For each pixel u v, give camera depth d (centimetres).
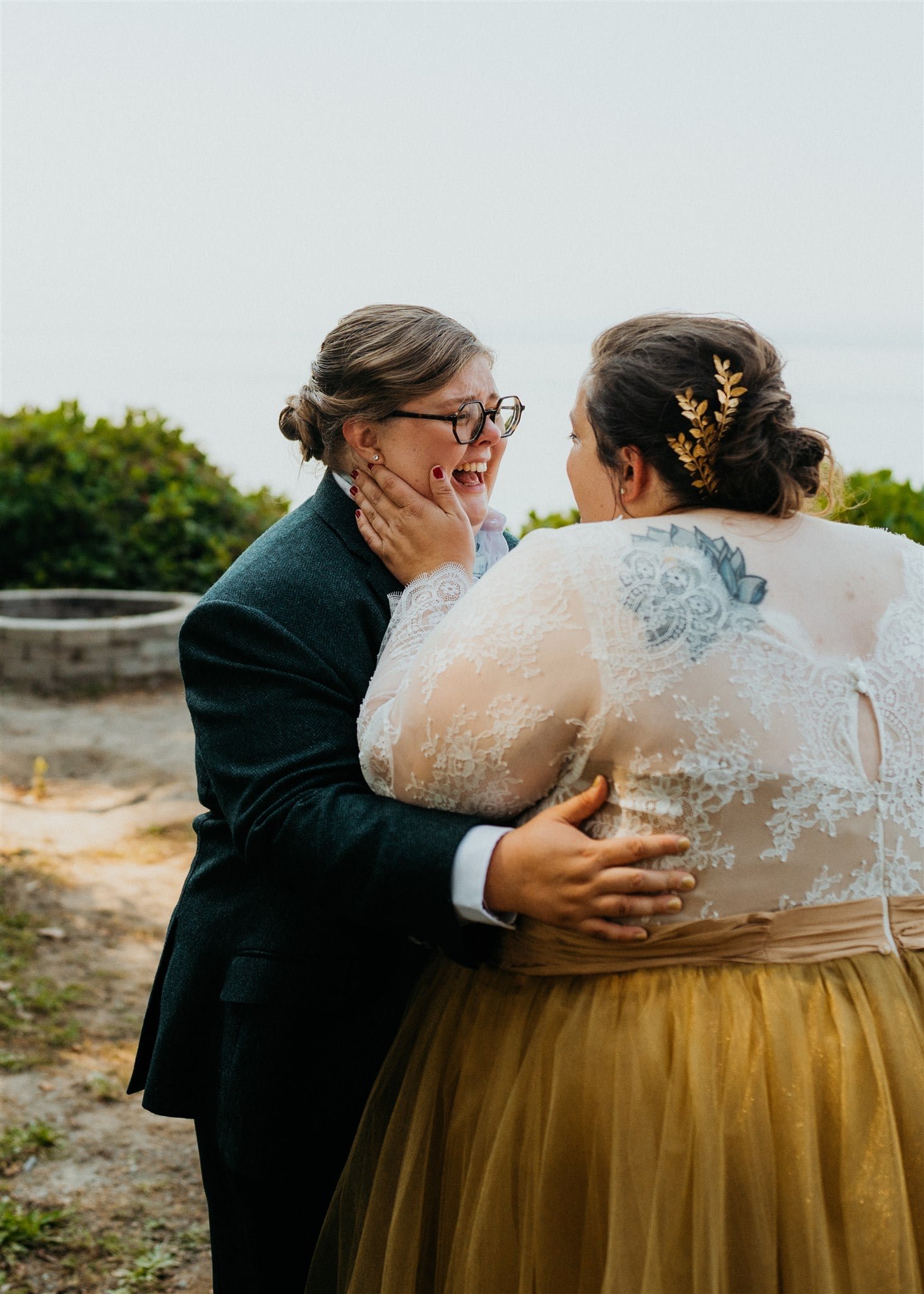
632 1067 151
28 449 902
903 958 154
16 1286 258
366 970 187
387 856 159
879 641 153
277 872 171
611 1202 148
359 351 186
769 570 152
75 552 877
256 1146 184
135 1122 321
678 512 159
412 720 157
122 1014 374
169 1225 281
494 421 190
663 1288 144
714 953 151
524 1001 166
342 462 194
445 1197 170
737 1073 147
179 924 198
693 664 145
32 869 478
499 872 154
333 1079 189
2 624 736
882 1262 142
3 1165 299
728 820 147
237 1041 184
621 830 151
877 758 151
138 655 745
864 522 421
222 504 927
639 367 156
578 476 169
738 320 161
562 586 149
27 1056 347
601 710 146
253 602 180
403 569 184
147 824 534
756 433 153
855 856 151
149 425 967
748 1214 144
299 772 171
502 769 152
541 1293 155
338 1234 185
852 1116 145
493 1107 163
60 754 623
